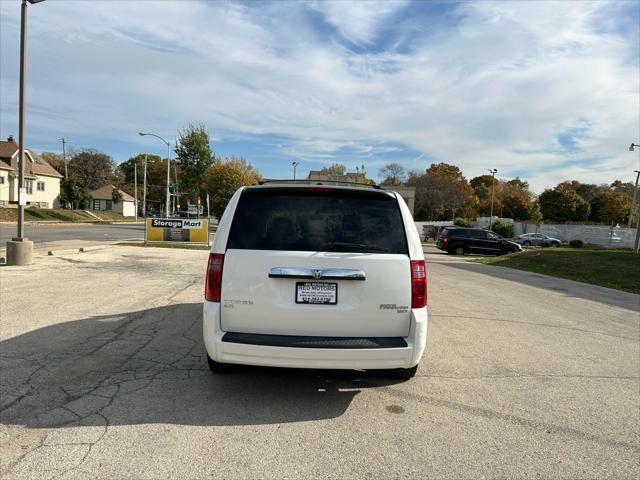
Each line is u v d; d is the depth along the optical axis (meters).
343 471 2.86
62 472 2.72
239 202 3.87
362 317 3.66
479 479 2.84
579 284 13.97
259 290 3.63
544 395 4.32
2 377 4.25
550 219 70.00
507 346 6.04
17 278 10.24
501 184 97.00
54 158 89.56
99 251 17.81
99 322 6.39
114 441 3.12
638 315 8.92
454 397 4.18
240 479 2.72
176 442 3.14
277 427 3.43
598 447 3.31
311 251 3.65
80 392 3.95
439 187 71.62
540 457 3.14
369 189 3.87
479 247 29.06
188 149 46.94
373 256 3.68
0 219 41.09
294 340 3.58
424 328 3.72
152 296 8.46
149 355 5.01
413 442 3.28
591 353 5.86
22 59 12.52
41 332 5.80
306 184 4.11
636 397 4.34
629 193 74.75
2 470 2.72
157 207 99.19
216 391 4.08
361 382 4.46
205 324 3.70
